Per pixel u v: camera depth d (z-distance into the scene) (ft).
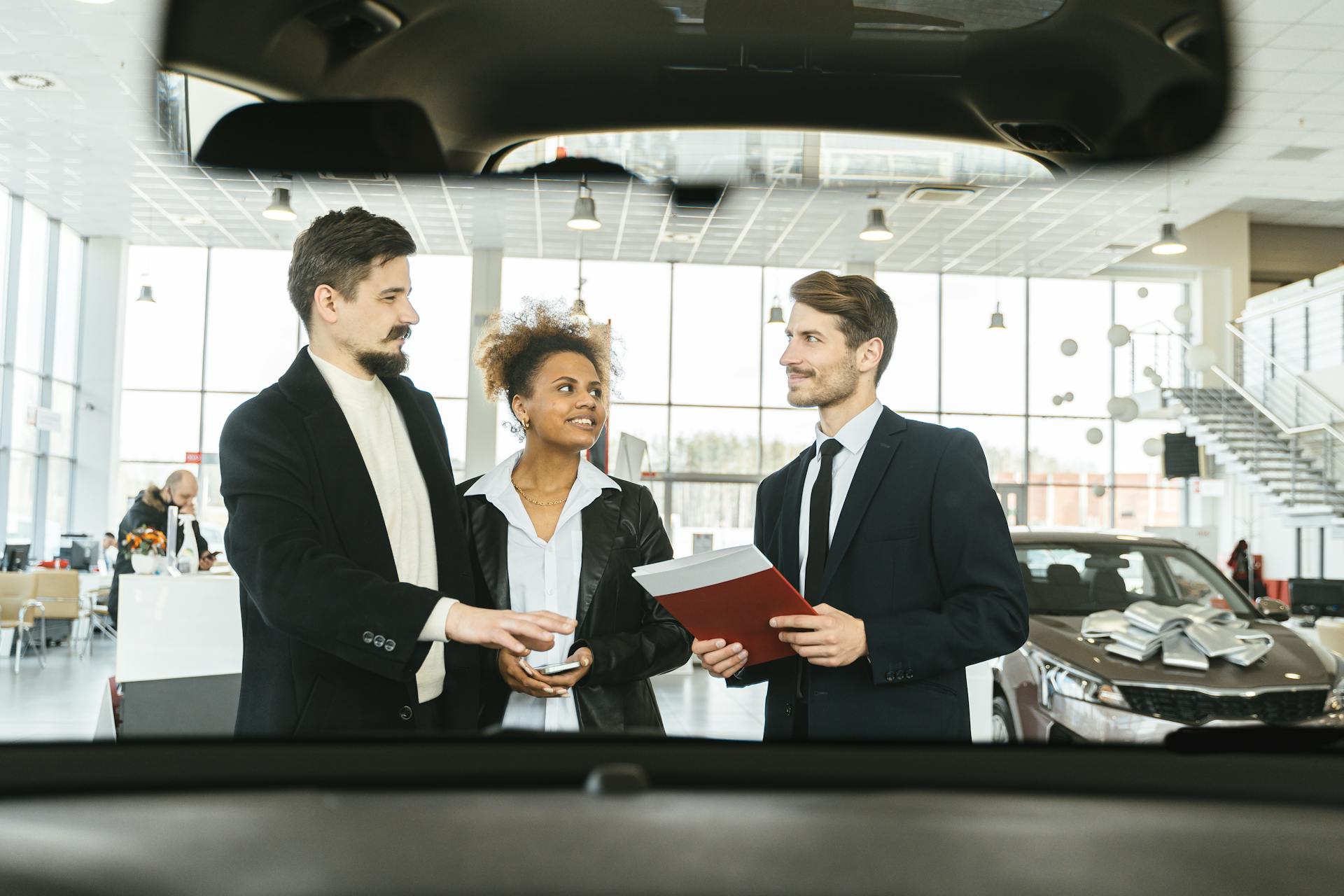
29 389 43.21
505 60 1.42
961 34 1.43
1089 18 1.38
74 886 1.56
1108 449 52.47
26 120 29.84
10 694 22.65
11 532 41.86
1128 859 1.66
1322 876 1.66
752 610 4.31
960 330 52.01
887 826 1.71
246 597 3.96
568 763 1.86
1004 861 1.64
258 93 1.41
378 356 3.90
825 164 1.50
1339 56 21.06
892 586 4.59
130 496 47.83
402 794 1.74
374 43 1.36
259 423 3.77
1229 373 51.19
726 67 1.44
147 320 48.16
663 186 1.55
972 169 1.57
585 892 1.57
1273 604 13.56
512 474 5.49
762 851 1.64
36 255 43.19
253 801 1.71
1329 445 45.91
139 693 8.75
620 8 1.36
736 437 49.85
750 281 49.80
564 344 5.39
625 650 4.99
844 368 4.86
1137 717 10.35
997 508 4.61
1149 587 13.89
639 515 5.46
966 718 4.58
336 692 3.77
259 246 47.83
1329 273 45.70
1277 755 1.91
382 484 4.10
